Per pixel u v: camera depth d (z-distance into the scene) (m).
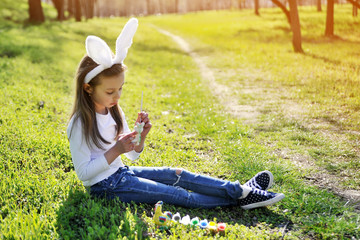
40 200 3.04
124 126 3.17
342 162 4.19
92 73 2.63
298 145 4.80
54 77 8.63
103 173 2.89
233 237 2.62
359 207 3.23
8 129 4.56
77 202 2.96
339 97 7.18
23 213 2.83
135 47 17.16
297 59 12.55
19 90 6.73
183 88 8.93
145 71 11.41
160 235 2.61
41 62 10.16
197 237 2.61
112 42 15.98
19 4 29.98
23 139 4.27
